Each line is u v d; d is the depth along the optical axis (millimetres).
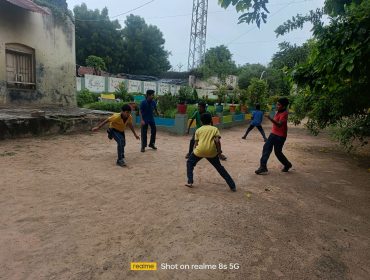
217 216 4500
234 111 19281
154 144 9641
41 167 6398
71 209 4480
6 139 8383
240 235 4020
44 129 9445
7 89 11609
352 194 6062
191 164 5758
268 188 6055
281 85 29125
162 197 5152
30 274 3002
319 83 7316
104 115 11945
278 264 3471
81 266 3172
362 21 5328
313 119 10773
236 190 5766
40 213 4281
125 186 5609
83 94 19281
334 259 3682
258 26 4711
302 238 4121
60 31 13539
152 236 3840
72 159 7230
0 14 11078
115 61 45406
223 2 4652
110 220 4211
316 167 8156
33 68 12570
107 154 7953
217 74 45844
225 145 11117
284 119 6852
